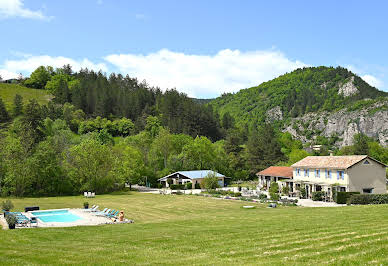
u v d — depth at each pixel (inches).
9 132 3356.3
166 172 3336.6
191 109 5733.3
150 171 3272.6
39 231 882.1
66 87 6648.6
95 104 6181.1
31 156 2335.1
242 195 2196.1
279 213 1119.0
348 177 1763.0
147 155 3553.2
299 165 2198.6
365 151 3865.7
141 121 5777.6
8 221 948.0
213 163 3654.0
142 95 7007.9
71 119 5398.6
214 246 616.7
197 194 2336.4
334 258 474.0
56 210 1444.4
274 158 3907.5
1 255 601.9
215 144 4690.0
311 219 897.5
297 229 737.6
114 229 910.4
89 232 865.5
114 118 6127.0
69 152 2682.1
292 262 468.4
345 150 4229.8
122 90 7327.8
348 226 735.7
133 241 709.3
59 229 917.8
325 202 1775.3
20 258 577.6
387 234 605.6
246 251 557.6
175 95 6747.1
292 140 6776.6
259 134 4726.9
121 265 508.4
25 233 851.4
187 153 3580.2
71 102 6520.7
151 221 1096.8
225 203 1808.6
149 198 2113.7
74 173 2429.9
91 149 2477.9
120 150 3221.0
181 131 5531.5
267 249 561.6
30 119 3513.8
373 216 885.2
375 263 439.5
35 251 633.6
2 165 2188.7
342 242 566.9
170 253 580.1
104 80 7568.9
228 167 3818.9
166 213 1449.3
